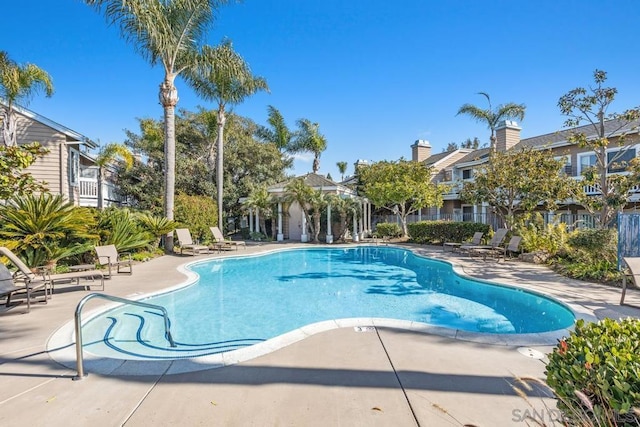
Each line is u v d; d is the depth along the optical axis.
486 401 3.34
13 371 4.11
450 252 16.67
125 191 24.83
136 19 14.66
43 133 15.67
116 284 9.57
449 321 7.58
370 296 9.70
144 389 3.65
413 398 3.41
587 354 2.03
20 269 6.93
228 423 3.03
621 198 11.15
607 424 1.77
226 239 22.44
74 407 3.31
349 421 3.04
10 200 10.64
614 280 8.89
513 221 15.55
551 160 13.96
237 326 7.21
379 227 25.16
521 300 8.69
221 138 20.95
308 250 19.62
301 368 4.11
